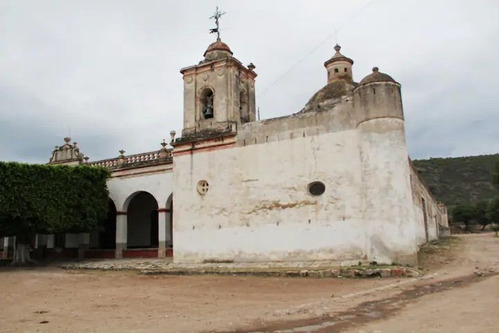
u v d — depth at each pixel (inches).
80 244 1198.9
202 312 395.5
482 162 3816.4
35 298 521.3
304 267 711.1
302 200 781.3
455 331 274.8
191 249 872.9
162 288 592.1
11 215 925.8
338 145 764.6
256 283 609.3
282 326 316.5
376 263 677.9
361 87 737.6
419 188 1024.2
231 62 916.0
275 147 823.1
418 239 928.9
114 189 1150.3
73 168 1051.3
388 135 703.7
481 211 2162.9
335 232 744.3
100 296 526.9
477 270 629.3
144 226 1289.4
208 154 890.1
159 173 1090.1
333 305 404.5
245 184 840.3
